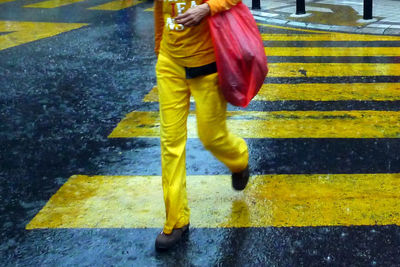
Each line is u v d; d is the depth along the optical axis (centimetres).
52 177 396
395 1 1216
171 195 295
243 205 347
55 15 1142
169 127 289
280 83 618
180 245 306
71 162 422
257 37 288
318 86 603
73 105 559
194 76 281
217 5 264
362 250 298
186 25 262
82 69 700
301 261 290
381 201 350
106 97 583
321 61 712
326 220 328
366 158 419
